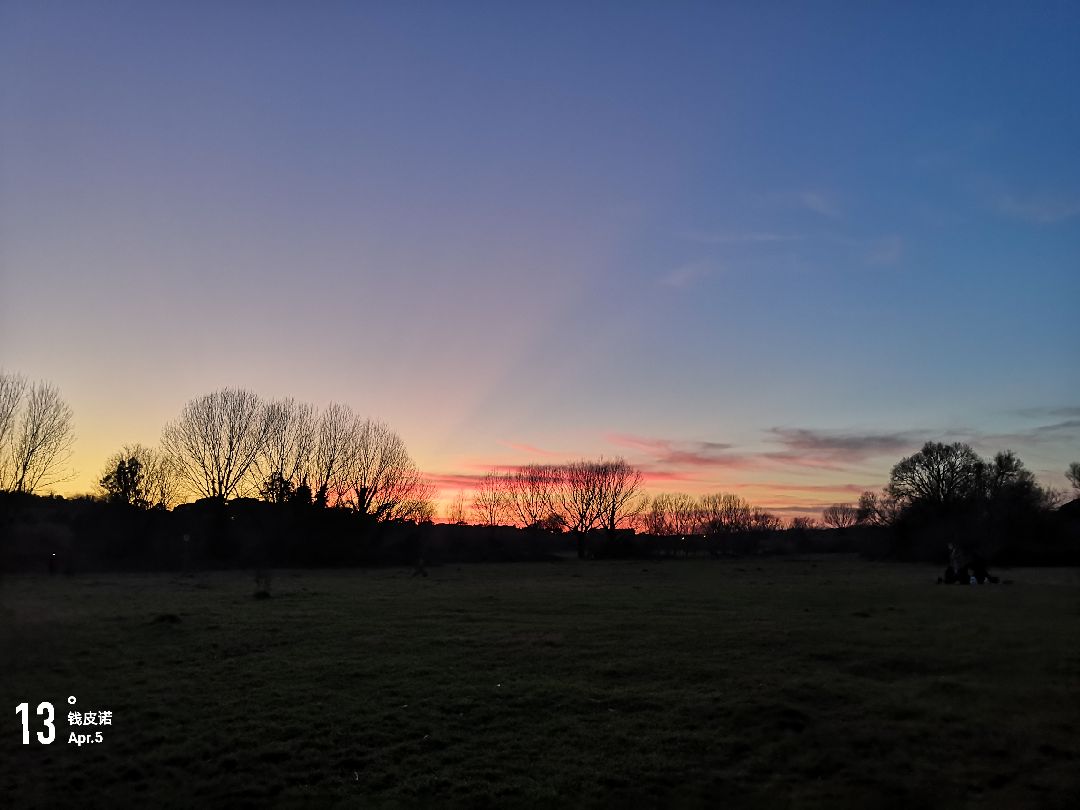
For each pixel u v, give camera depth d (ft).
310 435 282.56
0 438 209.56
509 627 81.35
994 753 42.68
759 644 70.54
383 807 37.29
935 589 131.34
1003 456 304.50
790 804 37.35
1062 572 200.75
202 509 257.14
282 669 61.87
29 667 63.52
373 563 257.96
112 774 41.68
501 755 43.19
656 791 38.70
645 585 145.48
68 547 218.59
